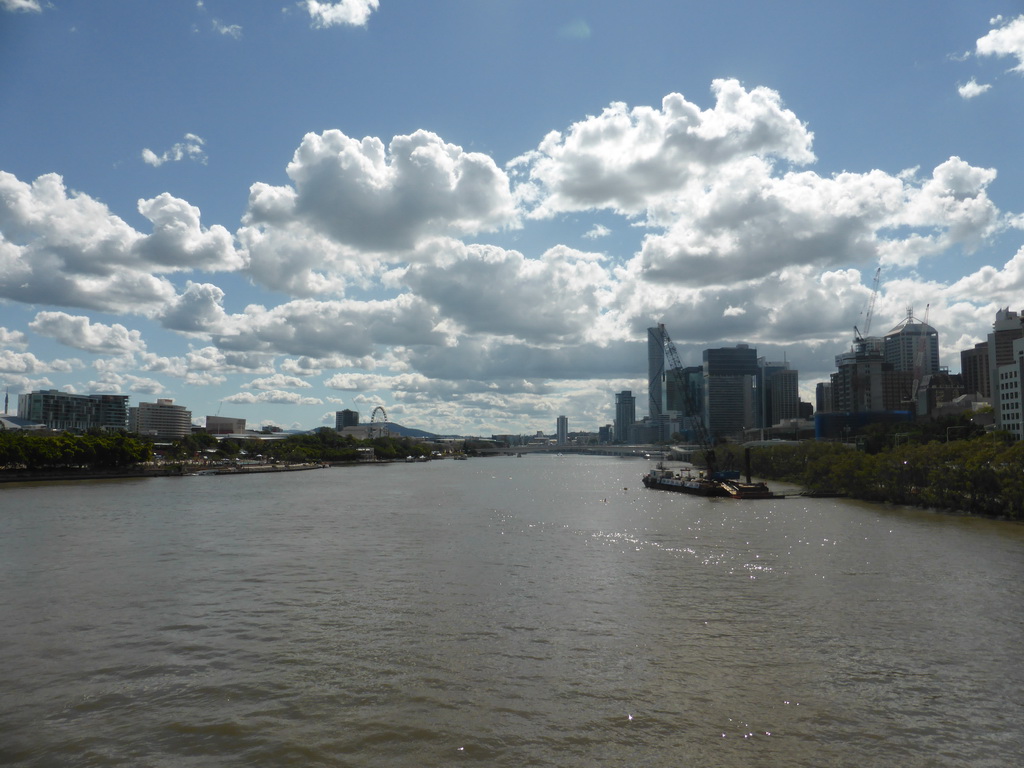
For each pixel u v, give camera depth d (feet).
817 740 183.21
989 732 187.21
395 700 205.16
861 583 340.80
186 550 434.30
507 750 177.99
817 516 632.38
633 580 347.97
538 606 299.17
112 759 174.40
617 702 204.03
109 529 529.45
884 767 170.81
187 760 173.88
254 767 170.71
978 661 235.20
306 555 416.87
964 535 500.74
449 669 227.61
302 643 251.60
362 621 277.44
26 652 243.81
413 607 297.33
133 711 199.11
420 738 183.83
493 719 193.77
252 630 266.57
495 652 242.58
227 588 330.75
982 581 345.51
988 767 170.71
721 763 172.35
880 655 240.32
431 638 256.73
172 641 254.06
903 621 278.05
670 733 186.39
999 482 599.16
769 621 277.85
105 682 218.38
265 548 442.50
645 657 237.86
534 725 190.49
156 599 310.86
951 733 186.80
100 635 261.65
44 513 635.66
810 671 226.38
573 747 179.63
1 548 442.09
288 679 219.82
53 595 318.24
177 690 212.43
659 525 566.77
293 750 178.19
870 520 597.93
